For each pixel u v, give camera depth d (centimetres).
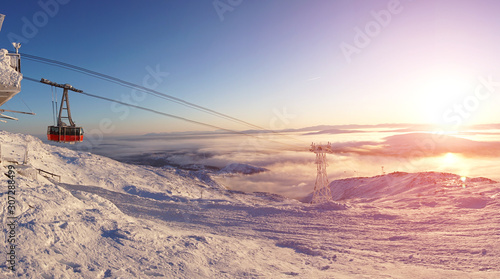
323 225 1922
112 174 5381
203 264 900
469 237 1495
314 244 1462
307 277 916
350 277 941
